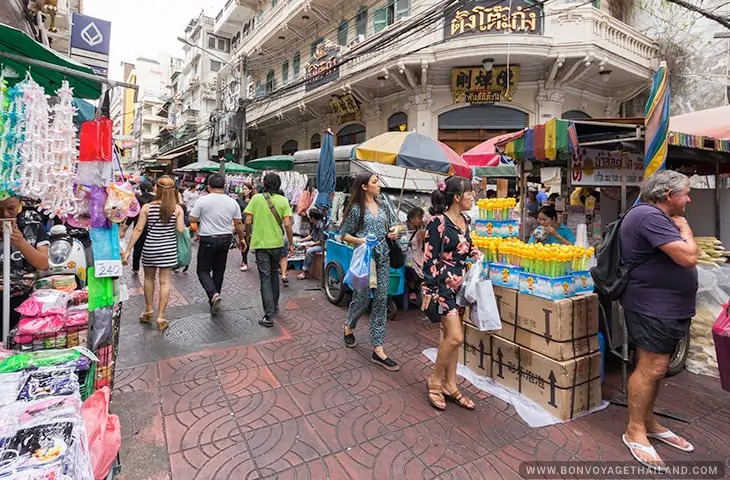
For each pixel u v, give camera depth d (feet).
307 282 21.39
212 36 85.76
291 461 7.51
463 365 11.73
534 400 9.65
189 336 13.41
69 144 7.32
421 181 26.25
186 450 7.74
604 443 8.27
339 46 42.68
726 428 8.99
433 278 9.30
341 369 11.32
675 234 7.29
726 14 32.27
